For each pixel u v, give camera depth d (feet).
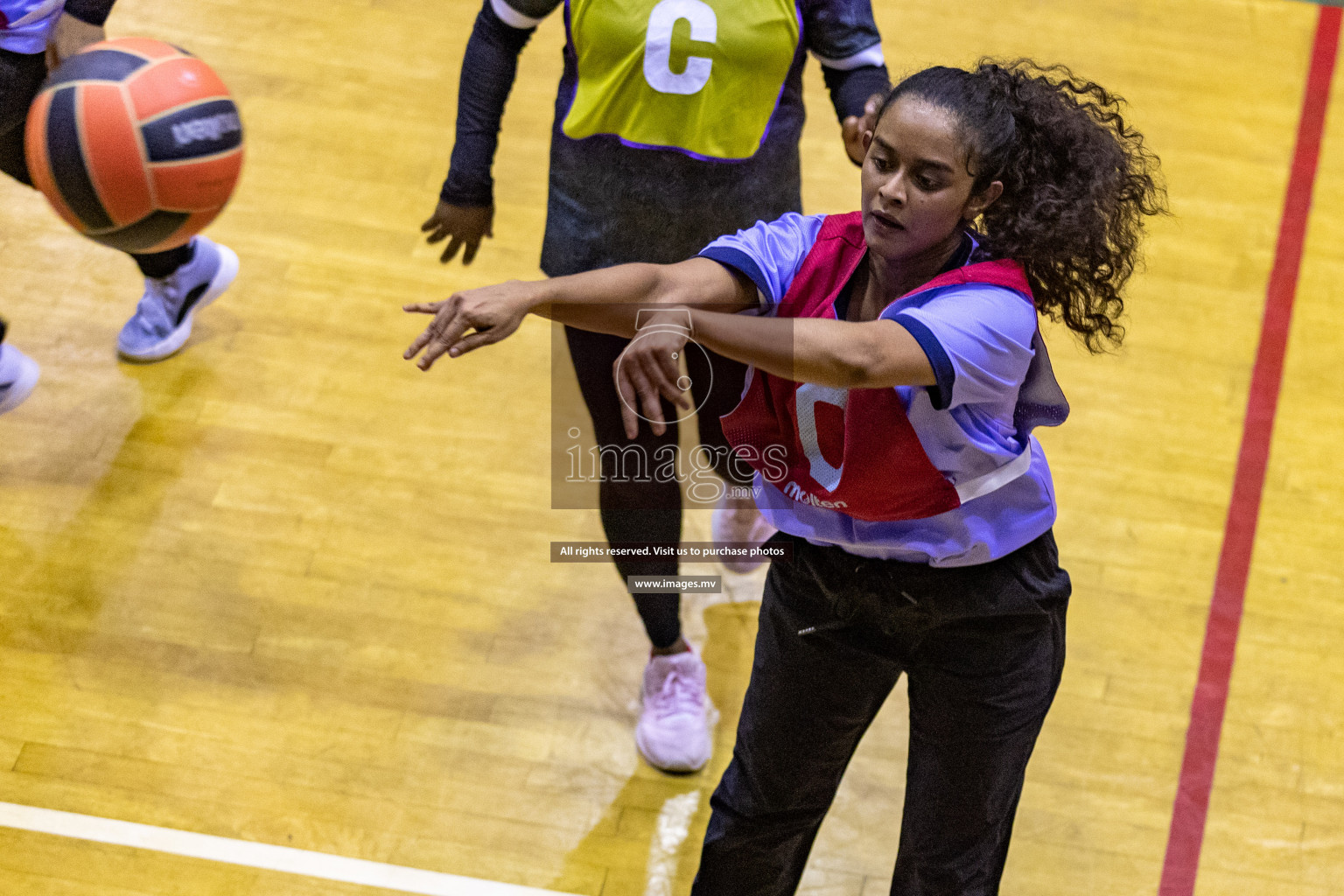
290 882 15.84
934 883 12.80
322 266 23.20
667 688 17.72
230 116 15.46
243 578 19.04
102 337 21.89
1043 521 11.43
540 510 20.33
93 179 14.53
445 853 16.37
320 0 28.32
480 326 9.43
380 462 20.66
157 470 20.21
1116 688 18.58
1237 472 21.44
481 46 15.70
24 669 17.70
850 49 14.94
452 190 16.35
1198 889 16.58
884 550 11.43
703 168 14.61
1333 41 29.78
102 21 18.43
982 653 11.68
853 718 12.59
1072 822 17.16
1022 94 9.95
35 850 15.79
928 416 10.40
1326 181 26.50
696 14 13.73
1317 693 18.67
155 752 17.01
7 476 19.90
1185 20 29.94
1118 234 10.55
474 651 18.58
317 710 17.70
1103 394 22.41
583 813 16.98
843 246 10.94
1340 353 23.40
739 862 13.66
